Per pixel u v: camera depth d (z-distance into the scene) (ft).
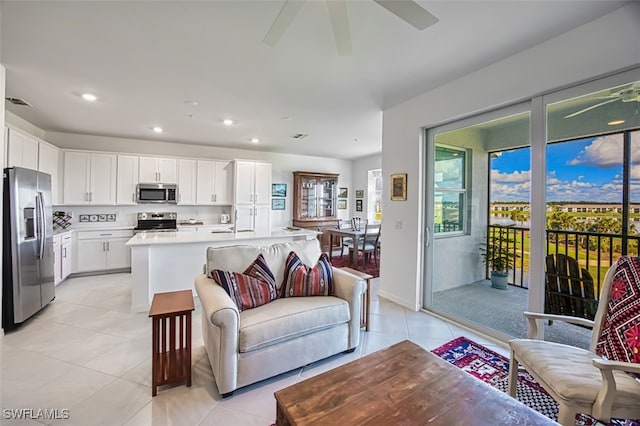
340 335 7.68
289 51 7.77
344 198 26.00
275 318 6.61
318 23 6.52
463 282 10.12
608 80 6.45
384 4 4.81
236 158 21.03
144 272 10.76
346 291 8.01
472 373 7.09
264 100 11.39
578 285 7.38
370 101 11.50
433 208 10.94
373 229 20.12
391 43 7.39
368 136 17.39
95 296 12.40
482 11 6.15
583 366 4.87
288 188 23.45
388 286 12.37
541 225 7.73
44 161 13.79
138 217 18.08
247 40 7.26
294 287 8.11
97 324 9.58
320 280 8.23
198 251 11.94
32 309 9.84
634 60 5.93
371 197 24.81
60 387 6.32
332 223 24.16
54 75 9.12
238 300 6.98
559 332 7.74
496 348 8.32
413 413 3.79
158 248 11.21
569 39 6.86
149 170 17.75
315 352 7.20
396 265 11.98
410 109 11.23
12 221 9.05
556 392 4.43
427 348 8.29
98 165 16.47
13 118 13.04
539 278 7.79
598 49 6.40
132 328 9.29
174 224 18.74
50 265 11.32
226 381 5.94
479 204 9.70
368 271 17.76
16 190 9.19
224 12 6.19
